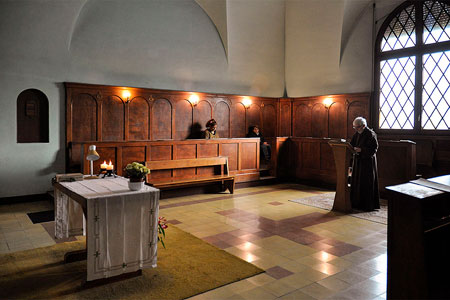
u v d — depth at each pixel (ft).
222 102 34.99
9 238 15.75
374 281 11.44
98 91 27.14
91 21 25.54
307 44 34.37
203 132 33.58
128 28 27.43
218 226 17.81
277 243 15.24
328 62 34.01
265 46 35.04
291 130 38.47
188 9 29.71
